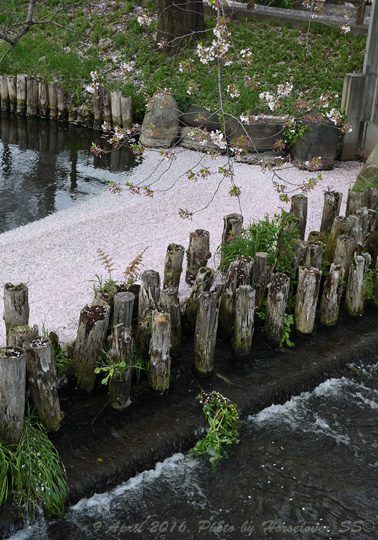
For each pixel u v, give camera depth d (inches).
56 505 173.0
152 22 665.0
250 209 374.0
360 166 465.4
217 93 518.0
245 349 235.0
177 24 604.7
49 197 409.7
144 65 608.1
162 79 566.6
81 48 665.0
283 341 250.5
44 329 233.1
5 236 336.5
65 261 299.3
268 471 194.2
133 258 302.5
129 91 562.6
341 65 555.2
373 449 206.1
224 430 203.6
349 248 274.4
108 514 176.4
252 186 414.9
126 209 374.6
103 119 571.5
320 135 438.6
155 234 334.3
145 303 226.7
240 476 191.8
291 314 259.1
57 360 206.4
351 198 305.7
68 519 173.6
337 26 610.9
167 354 209.5
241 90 506.6
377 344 255.6
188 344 247.0
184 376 227.3
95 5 733.3
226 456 199.2
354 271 266.1
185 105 518.3
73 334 237.1
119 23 693.3
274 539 171.8
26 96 613.9
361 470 197.0
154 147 507.5
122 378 201.0
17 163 480.1
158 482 188.1
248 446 203.8
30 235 334.0
